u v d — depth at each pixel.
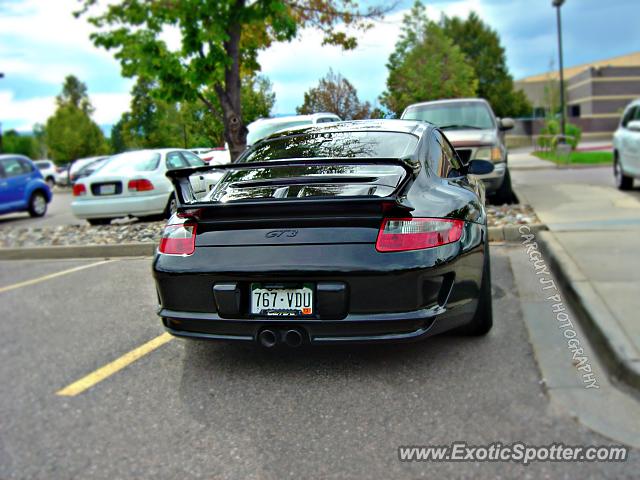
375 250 3.25
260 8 9.27
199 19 9.20
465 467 2.58
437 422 2.98
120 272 7.03
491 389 3.29
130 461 2.81
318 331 3.32
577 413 2.99
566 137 23.19
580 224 7.20
